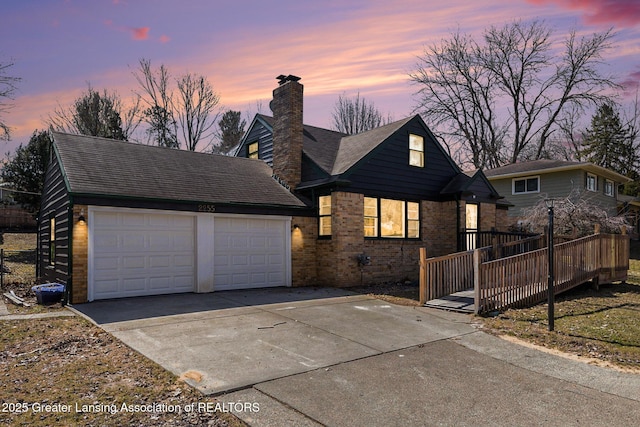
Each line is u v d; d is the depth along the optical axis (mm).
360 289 12750
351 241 13375
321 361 5828
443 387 5008
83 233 9656
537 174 24953
